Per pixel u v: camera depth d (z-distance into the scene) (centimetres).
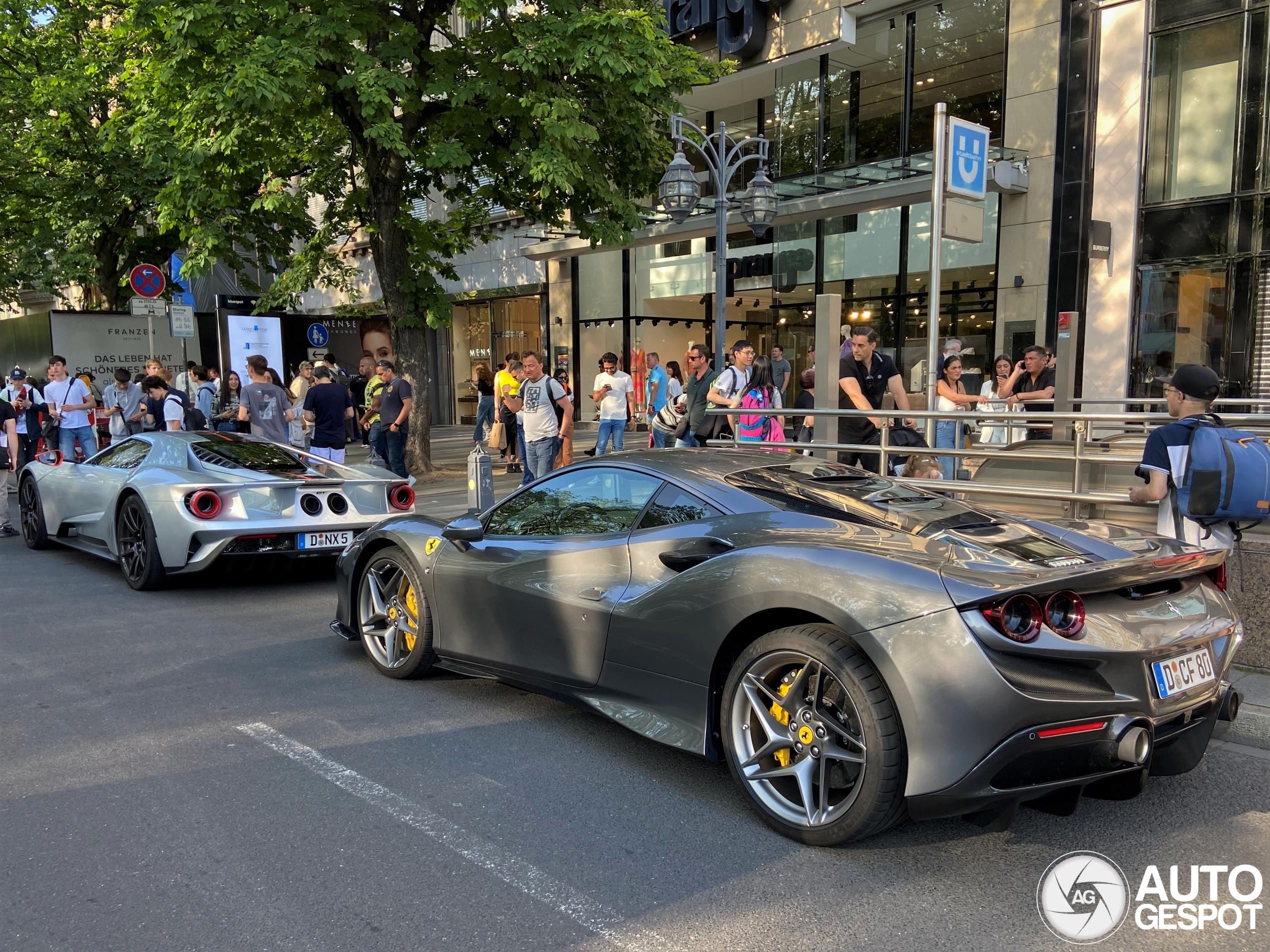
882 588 292
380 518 709
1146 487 447
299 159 1440
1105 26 1425
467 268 2680
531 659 413
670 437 986
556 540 415
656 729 357
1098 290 1453
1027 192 1535
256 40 1038
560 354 2464
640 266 2283
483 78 1157
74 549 896
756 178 1105
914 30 1703
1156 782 367
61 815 331
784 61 1864
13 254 2305
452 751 394
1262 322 1296
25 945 249
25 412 1452
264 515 671
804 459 435
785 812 315
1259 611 459
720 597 330
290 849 305
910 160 1523
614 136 1309
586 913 267
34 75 1989
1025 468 657
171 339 1995
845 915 266
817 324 740
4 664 523
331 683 490
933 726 275
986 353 1628
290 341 2184
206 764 379
